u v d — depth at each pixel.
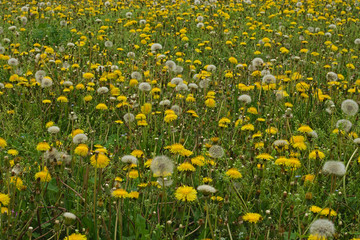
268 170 3.47
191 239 3.19
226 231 3.00
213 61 8.41
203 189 2.72
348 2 13.91
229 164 3.98
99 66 6.52
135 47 8.11
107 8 12.76
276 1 14.13
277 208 3.38
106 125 5.22
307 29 10.60
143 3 13.69
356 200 3.54
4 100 5.72
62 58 7.39
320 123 5.44
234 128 4.81
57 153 3.43
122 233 3.12
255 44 9.46
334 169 3.02
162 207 3.29
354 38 10.41
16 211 3.14
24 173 3.56
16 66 6.78
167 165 2.99
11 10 12.31
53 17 11.23
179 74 6.95
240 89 6.06
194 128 5.03
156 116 5.33
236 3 14.04
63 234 3.07
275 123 5.05
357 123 4.94
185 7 13.59
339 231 3.02
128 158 3.23
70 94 5.96
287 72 6.33
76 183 3.49
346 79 7.34
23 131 5.03
